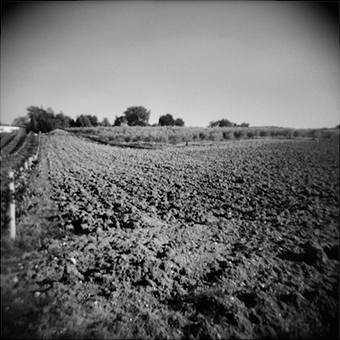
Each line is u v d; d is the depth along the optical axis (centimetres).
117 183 745
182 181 731
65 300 284
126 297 300
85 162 1027
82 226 445
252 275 330
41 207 477
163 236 437
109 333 252
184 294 307
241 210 516
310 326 256
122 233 440
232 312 271
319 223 421
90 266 349
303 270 334
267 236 418
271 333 251
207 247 403
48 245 372
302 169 584
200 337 249
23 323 242
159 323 267
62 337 239
